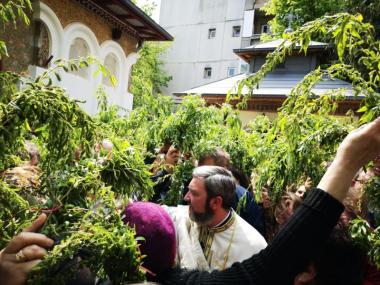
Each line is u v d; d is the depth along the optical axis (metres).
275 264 0.93
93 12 9.74
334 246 1.25
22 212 1.19
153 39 12.48
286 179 1.68
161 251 1.21
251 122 4.29
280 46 1.33
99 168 1.25
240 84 1.38
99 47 10.13
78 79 9.39
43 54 8.20
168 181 3.70
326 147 1.47
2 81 1.20
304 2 18.00
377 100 1.29
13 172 1.32
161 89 30.19
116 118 5.32
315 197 0.94
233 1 28.28
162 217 1.30
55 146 1.07
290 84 12.25
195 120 3.63
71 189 1.14
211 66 28.94
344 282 1.25
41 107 0.98
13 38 7.52
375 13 7.41
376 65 1.30
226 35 28.44
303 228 0.92
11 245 0.93
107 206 1.14
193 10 29.73
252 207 3.09
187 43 29.83
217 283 1.03
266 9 20.47
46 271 0.89
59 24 8.48
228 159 3.56
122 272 1.00
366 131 0.93
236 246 2.30
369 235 1.26
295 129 1.45
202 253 2.31
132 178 1.28
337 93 1.43
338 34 1.25
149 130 3.94
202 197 2.28
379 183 1.32
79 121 1.08
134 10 9.80
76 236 0.95
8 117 0.96
